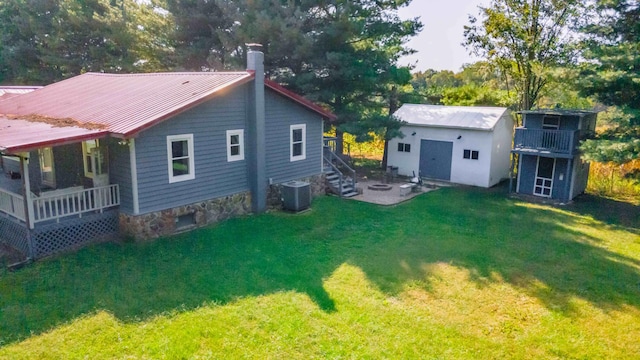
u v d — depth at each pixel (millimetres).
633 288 9164
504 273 9812
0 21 32344
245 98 13375
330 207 15148
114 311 7492
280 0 20328
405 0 21406
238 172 13555
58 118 12195
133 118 10781
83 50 29234
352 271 9641
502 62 26312
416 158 21688
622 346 6992
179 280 8820
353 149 31094
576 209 16281
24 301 7801
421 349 6727
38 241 9852
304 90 20391
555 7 23750
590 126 18453
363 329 7207
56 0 30078
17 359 6129
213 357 6316
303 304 7973
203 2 22188
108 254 10094
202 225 12562
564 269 10156
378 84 20875
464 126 19703
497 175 20547
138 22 24828
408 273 9656
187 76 14500
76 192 10391
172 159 11562
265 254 10469
